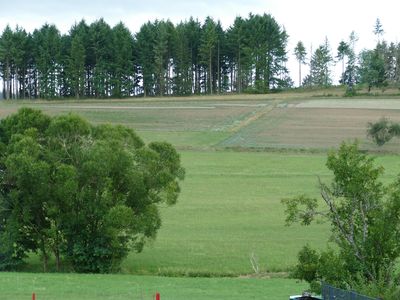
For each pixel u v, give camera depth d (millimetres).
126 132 68875
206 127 158875
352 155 41625
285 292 48156
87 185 62375
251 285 51438
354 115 170750
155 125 161250
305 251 41406
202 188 105188
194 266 62531
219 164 122438
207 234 77500
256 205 93875
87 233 61906
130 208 60625
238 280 54469
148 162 64375
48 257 66125
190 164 122250
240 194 101062
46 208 62281
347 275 38969
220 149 134500
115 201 63125
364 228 40031
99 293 45438
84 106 195000
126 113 179500
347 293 34375
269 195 100250
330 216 41625
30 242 64062
